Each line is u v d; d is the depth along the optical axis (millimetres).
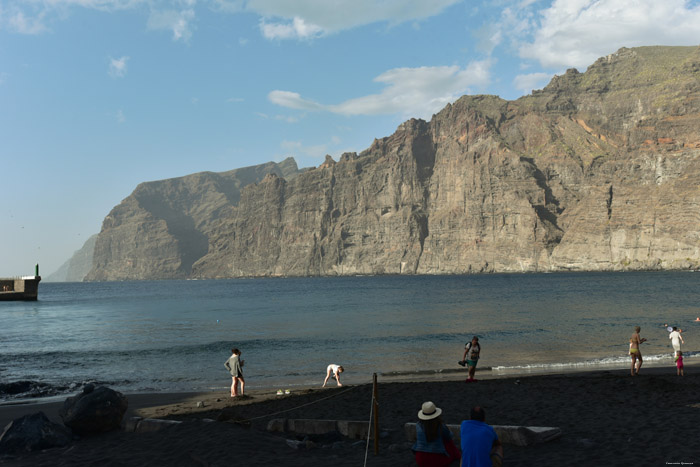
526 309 64312
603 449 9734
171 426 12273
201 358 31516
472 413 7578
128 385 23562
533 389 17344
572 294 100062
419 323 49938
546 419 12773
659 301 73750
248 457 9930
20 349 36656
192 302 106562
